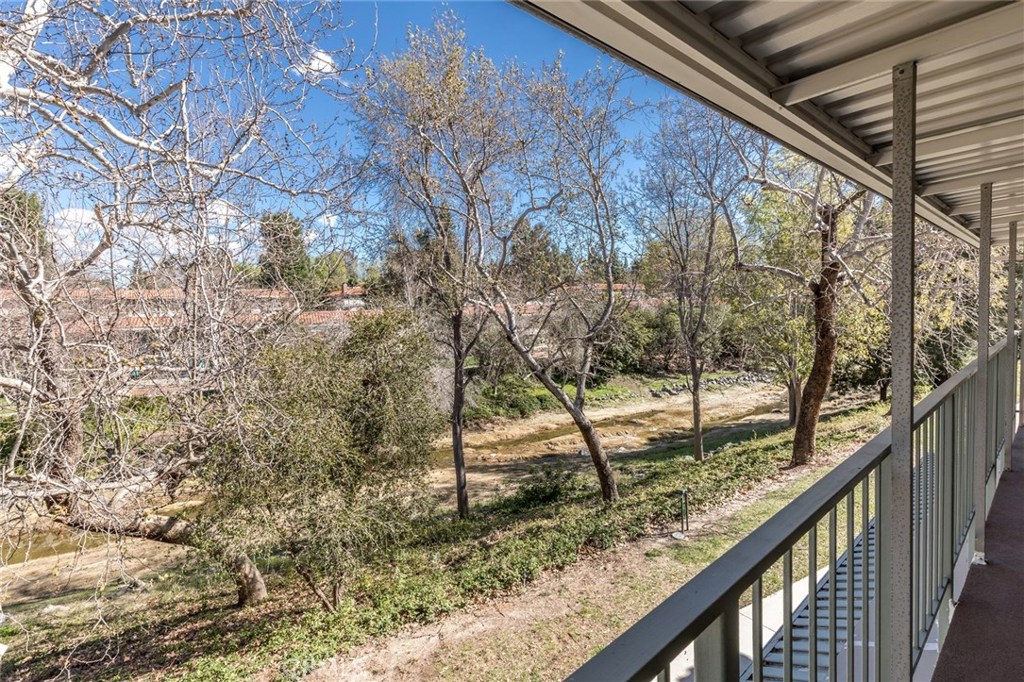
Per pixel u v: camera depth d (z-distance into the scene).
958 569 2.38
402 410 9.02
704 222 13.12
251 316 6.43
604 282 12.16
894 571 1.48
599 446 11.11
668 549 8.52
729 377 21.09
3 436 4.75
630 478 12.41
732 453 13.19
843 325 10.99
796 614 2.82
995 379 3.35
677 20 1.10
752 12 1.14
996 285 10.81
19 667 6.21
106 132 4.85
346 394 7.97
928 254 11.20
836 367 14.78
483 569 8.24
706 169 12.04
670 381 20.27
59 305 4.87
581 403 11.24
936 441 2.04
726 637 0.75
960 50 1.31
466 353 12.01
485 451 15.66
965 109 1.72
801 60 1.36
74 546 6.28
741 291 11.99
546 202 11.31
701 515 9.66
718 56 1.23
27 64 4.27
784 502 9.82
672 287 13.32
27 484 4.66
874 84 1.52
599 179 11.05
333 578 7.48
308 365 7.27
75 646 6.07
